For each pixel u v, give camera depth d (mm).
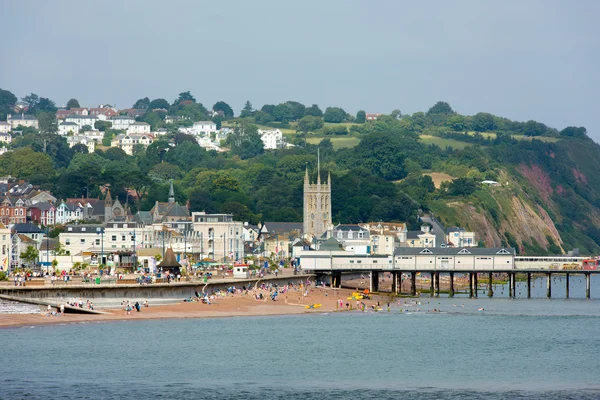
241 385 199250
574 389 198750
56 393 189750
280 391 194750
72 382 198500
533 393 195125
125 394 190000
